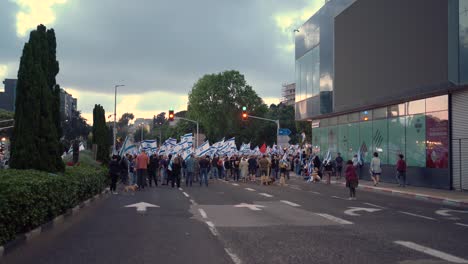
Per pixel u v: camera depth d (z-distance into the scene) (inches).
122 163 1146.0
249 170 1550.2
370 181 1515.7
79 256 382.6
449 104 1147.9
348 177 923.4
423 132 1259.2
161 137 6254.9
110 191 1059.3
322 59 1841.8
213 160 1641.2
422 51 1160.8
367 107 1524.4
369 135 1578.5
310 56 1985.7
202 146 1612.9
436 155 1197.7
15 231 423.2
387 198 956.0
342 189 1204.5
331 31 1764.3
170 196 946.7
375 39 1390.3
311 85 1967.3
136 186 1129.4
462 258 372.2
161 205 773.3
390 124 1438.2
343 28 1608.0
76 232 501.7
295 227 534.6
